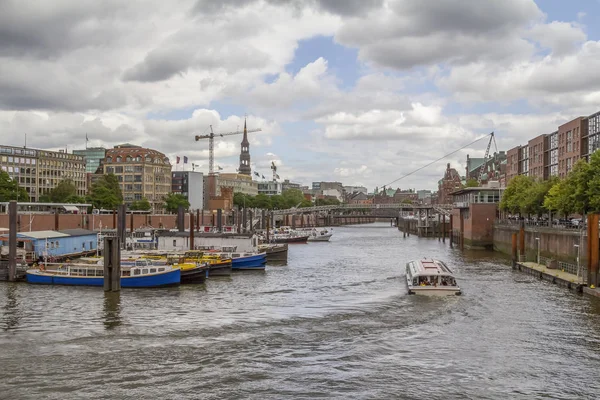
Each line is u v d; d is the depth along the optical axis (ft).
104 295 232.73
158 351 150.41
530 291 240.32
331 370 136.56
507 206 495.00
